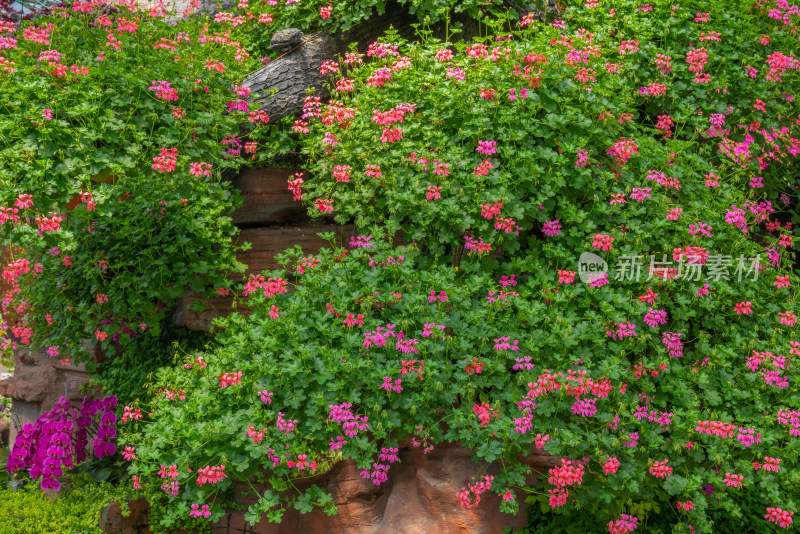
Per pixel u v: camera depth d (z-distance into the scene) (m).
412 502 5.13
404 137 5.37
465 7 6.34
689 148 6.13
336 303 4.73
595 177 5.25
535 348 4.51
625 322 4.64
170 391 4.83
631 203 5.23
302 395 4.41
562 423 4.41
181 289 5.25
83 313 5.49
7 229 4.62
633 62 6.17
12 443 7.41
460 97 5.29
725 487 4.53
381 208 5.32
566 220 5.10
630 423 4.50
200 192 5.43
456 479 5.03
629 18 6.38
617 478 4.31
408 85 5.54
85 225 5.38
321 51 6.45
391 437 4.60
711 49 6.33
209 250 5.38
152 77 5.32
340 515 5.03
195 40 6.14
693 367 4.89
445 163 5.07
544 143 5.30
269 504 4.37
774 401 4.83
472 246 4.92
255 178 6.51
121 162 5.03
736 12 6.60
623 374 4.47
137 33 5.75
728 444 4.53
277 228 6.45
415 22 6.80
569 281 4.84
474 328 4.60
